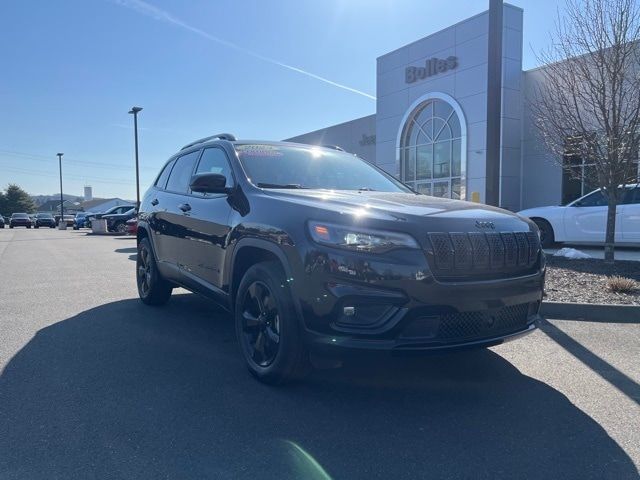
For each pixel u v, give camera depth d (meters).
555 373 4.13
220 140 5.28
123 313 6.19
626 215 10.34
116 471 2.67
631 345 4.84
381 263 3.16
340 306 3.22
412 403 3.54
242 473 2.66
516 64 18.66
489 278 3.40
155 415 3.32
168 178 6.38
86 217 45.00
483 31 18.89
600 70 7.91
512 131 18.70
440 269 3.23
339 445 2.96
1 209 95.75
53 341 4.96
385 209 3.45
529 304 3.73
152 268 6.31
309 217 3.48
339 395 3.66
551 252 10.98
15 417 3.28
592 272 8.06
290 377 3.65
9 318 5.95
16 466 2.71
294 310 3.51
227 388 3.77
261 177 4.52
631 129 7.89
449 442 3.00
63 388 3.77
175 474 2.64
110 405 3.47
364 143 27.72
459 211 3.62
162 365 4.27
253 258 4.12
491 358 4.47
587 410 3.44
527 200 18.84
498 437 3.06
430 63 20.88
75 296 7.41
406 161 22.70
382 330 3.15
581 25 8.13
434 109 21.16
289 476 2.63
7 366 4.23
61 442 2.96
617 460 2.80
